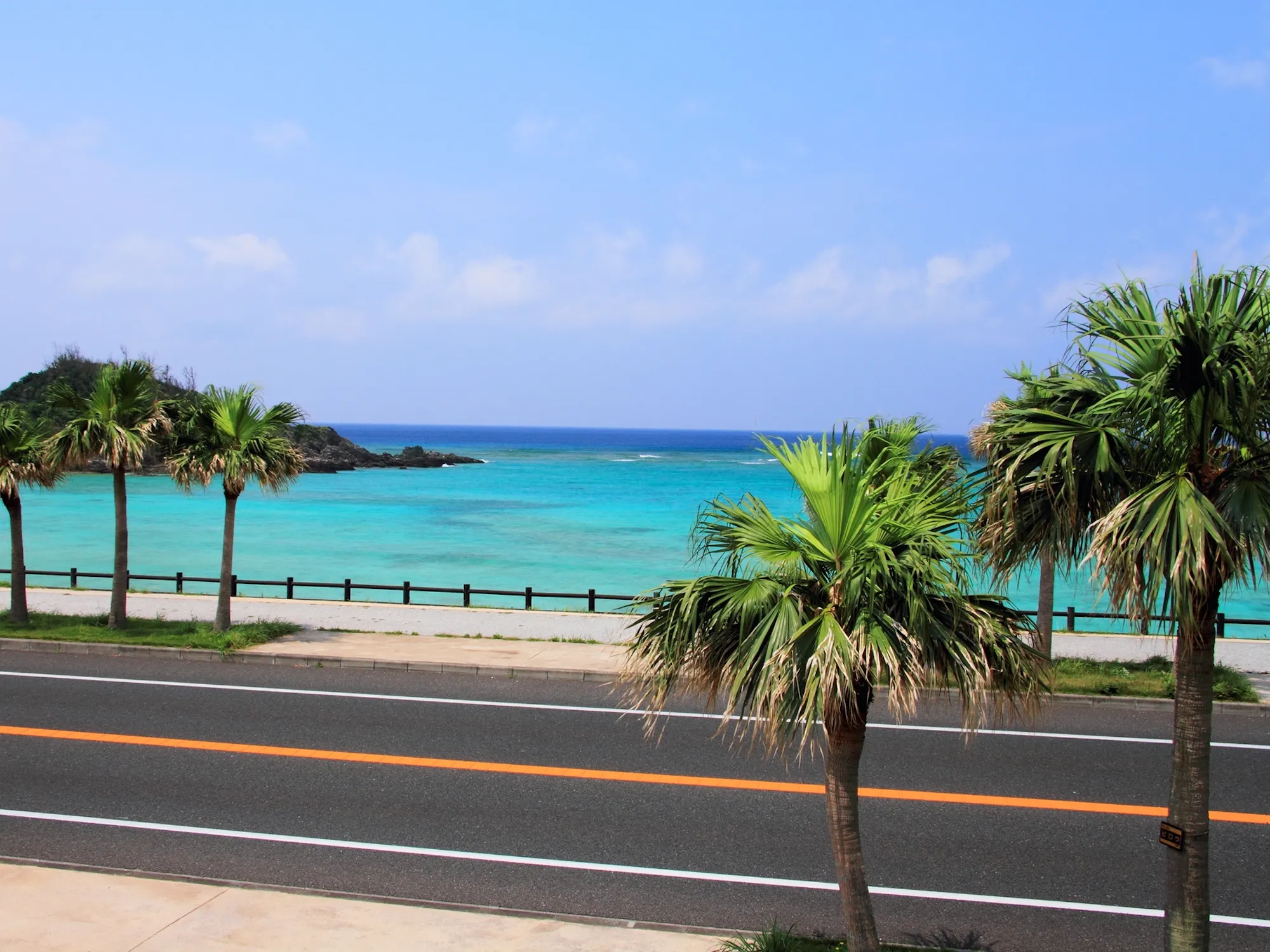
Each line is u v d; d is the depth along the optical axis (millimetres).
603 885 7930
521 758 11094
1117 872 8266
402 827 9055
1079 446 6031
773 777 10578
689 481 82188
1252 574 5746
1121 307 6121
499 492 68625
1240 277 5688
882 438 8859
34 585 27469
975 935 7195
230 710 12945
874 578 5660
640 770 10750
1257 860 8531
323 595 26859
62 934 6781
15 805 9422
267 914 7191
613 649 16719
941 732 12312
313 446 98875
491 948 6766
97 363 85500
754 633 5848
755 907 7586
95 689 13914
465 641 17297
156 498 58656
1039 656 6043
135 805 9500
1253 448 5797
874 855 8578
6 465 16969
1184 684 5992
